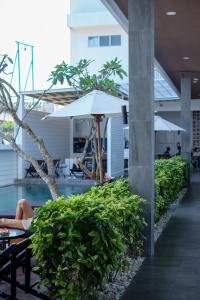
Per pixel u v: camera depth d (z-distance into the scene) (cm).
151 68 607
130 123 610
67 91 1556
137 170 609
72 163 1861
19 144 1716
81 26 2503
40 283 372
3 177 1664
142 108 605
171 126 1330
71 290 359
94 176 862
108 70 1067
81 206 389
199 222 856
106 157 1783
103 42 2502
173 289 468
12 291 375
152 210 607
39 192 1454
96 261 367
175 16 851
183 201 1157
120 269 470
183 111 1482
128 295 449
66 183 1677
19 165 1761
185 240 700
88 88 1034
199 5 784
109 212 408
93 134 941
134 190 609
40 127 1869
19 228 562
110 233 389
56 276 362
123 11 798
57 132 2036
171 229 789
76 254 358
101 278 378
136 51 606
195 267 549
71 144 2161
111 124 1798
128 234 518
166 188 883
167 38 1023
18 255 392
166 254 613
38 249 364
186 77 1472
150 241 602
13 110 714
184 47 1114
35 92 1636
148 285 481
